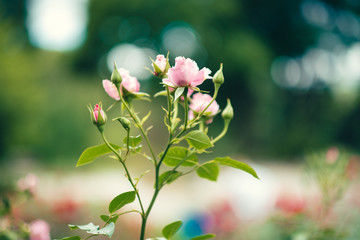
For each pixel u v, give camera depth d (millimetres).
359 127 23328
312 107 25266
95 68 27516
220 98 24328
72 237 1159
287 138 24234
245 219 4301
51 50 27500
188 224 4090
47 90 17219
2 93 10383
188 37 24438
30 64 12336
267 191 7070
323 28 27109
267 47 25750
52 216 4234
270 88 24828
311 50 27719
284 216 2789
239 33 24078
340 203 3928
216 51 23406
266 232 3527
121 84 1363
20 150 11750
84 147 16531
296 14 27062
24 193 2316
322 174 2514
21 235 2051
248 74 23844
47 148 15219
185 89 1291
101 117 1275
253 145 24125
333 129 23688
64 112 16812
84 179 10820
